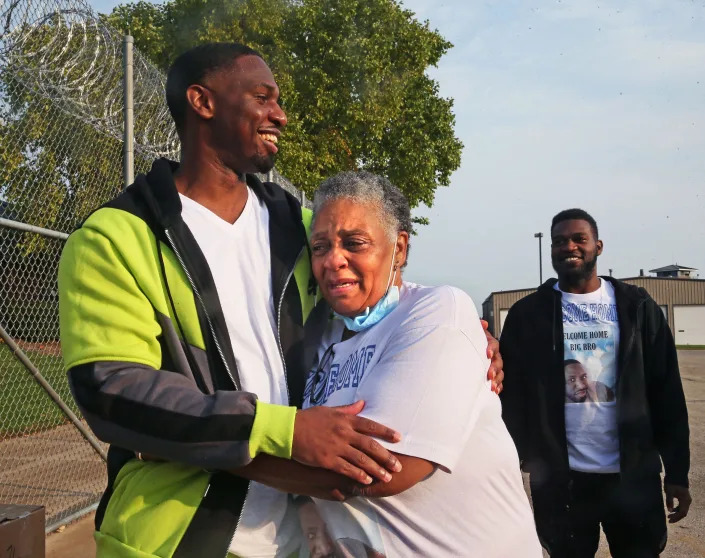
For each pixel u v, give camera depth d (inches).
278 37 700.0
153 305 62.7
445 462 56.7
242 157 70.4
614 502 119.6
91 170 186.5
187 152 71.8
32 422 266.1
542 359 125.0
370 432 55.7
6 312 192.7
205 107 69.8
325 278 66.4
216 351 64.5
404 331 61.9
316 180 692.1
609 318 125.0
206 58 69.9
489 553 62.2
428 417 57.2
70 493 195.3
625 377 121.0
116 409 56.2
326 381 68.3
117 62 183.3
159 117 200.8
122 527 61.4
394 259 67.9
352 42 719.7
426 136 821.9
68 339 60.0
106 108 179.2
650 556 118.6
